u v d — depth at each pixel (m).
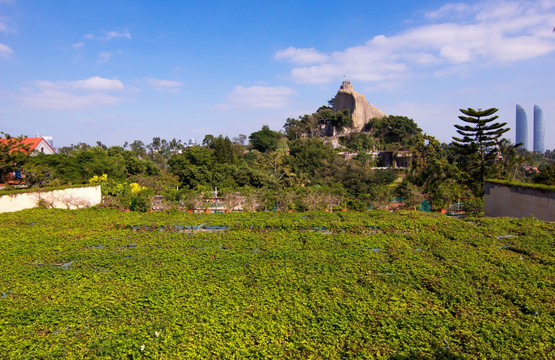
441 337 6.38
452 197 22.69
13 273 9.33
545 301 7.68
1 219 16.50
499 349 5.96
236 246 11.78
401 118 76.44
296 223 14.70
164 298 7.70
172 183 38.09
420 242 12.20
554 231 13.45
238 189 30.50
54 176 29.64
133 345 6.05
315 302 7.55
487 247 11.51
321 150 46.16
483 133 32.19
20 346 6.07
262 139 69.62
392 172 40.91
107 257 10.59
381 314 7.11
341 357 5.85
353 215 16.52
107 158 37.47
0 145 24.69
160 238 12.84
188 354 5.82
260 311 7.18
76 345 6.10
